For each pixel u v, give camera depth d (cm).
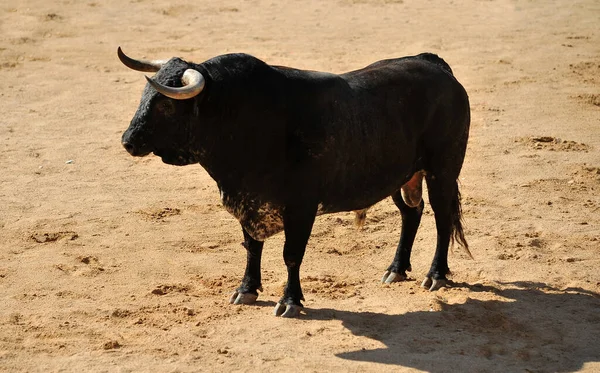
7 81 4381
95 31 5381
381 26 5694
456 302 2066
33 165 3219
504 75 4569
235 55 1900
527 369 1750
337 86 1967
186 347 1811
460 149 2198
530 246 2459
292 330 1894
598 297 2122
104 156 3344
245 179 1906
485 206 2811
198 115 1836
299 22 5759
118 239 2511
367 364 1747
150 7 5997
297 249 1942
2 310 2000
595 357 1816
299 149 1892
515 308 2044
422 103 2108
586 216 2719
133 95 4197
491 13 6097
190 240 2516
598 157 3309
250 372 1708
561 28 5666
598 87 4334
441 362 1764
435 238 2530
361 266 2336
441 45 5219
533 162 3253
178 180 3088
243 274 2264
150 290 2141
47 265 2289
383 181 2055
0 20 5512
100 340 1848
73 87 4312
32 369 1716
